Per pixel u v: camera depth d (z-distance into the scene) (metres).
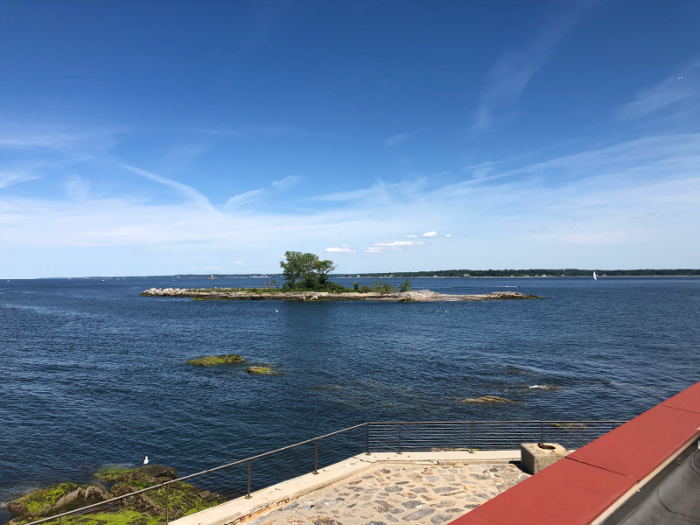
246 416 26.83
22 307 111.19
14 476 19.55
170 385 33.72
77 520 15.38
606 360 42.41
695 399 5.23
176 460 21.05
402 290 139.12
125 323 75.12
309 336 59.41
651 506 3.55
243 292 139.62
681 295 144.25
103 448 22.36
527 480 3.87
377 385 33.56
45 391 32.22
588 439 22.70
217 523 9.27
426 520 9.55
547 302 120.31
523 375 36.53
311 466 20.23
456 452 13.22
